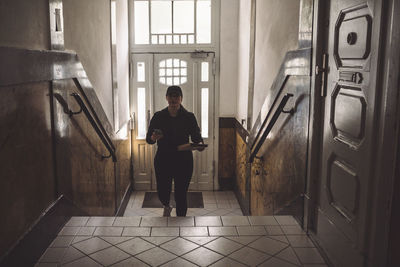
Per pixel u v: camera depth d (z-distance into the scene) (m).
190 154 3.72
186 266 2.34
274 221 3.02
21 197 2.10
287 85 3.30
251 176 5.00
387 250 1.74
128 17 6.36
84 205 3.36
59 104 2.70
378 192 1.77
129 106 6.51
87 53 3.58
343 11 2.21
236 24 6.43
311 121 2.67
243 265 2.36
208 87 6.61
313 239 2.67
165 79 6.58
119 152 5.23
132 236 2.73
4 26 1.89
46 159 2.48
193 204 6.17
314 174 2.71
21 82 2.03
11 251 1.96
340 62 2.27
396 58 1.62
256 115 4.67
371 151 1.84
